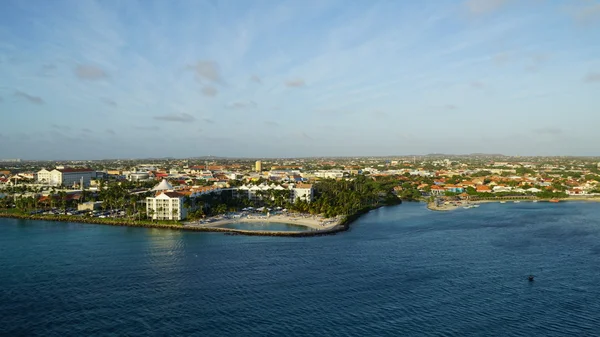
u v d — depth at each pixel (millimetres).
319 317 127875
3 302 140375
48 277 164750
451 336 116875
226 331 119188
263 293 147000
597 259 190500
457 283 157750
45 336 117625
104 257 194000
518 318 128500
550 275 167625
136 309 134250
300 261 186500
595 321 126938
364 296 144375
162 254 199500
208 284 156375
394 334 117375
